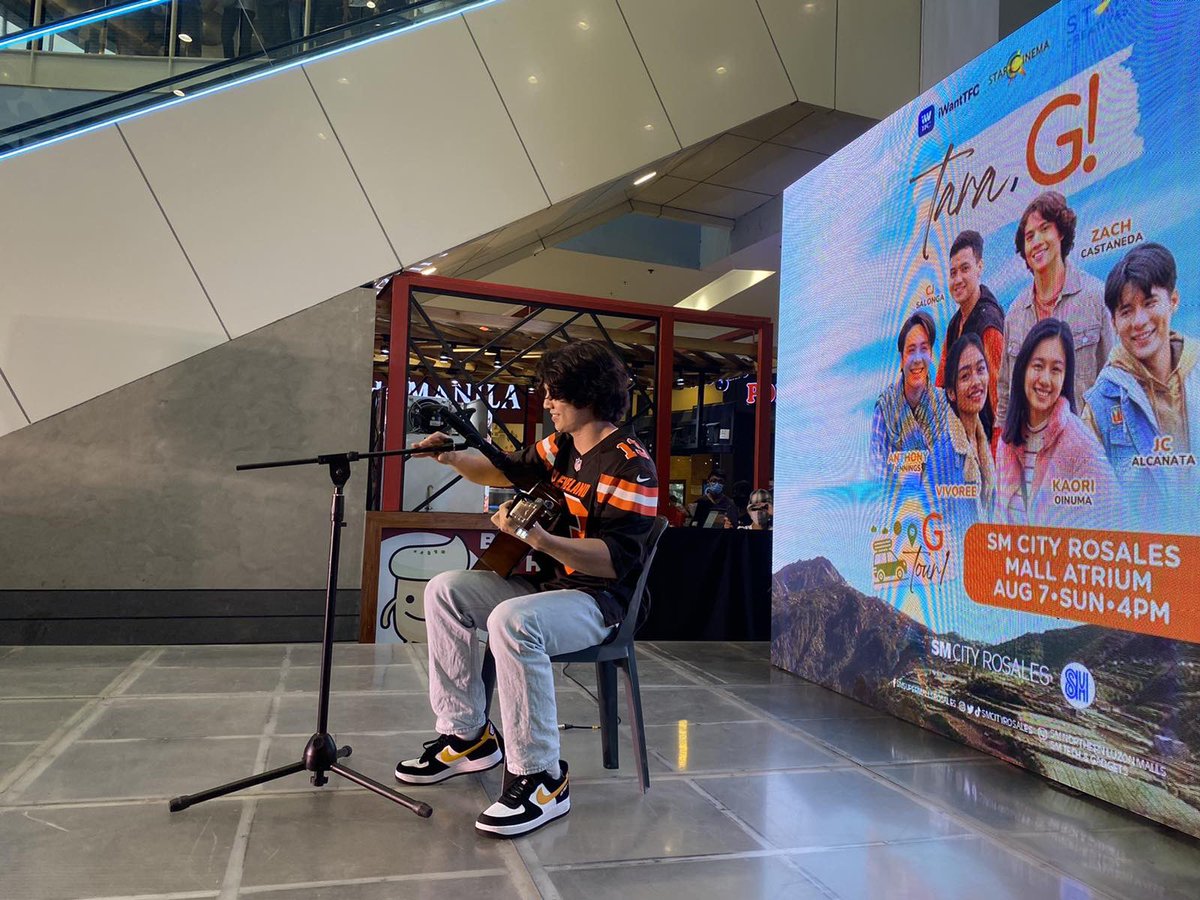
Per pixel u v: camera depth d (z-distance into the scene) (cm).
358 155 490
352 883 173
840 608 370
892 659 331
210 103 464
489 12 532
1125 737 227
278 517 464
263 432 463
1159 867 192
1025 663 264
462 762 240
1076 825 217
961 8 612
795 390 417
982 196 293
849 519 365
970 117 301
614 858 190
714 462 927
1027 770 261
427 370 524
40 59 437
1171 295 218
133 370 443
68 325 432
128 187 445
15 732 275
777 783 246
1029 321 268
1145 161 229
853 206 372
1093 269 244
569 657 226
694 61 582
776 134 664
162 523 446
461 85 518
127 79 452
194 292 454
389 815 212
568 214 611
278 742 272
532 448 249
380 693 346
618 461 223
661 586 507
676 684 382
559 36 547
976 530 289
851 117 633
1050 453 258
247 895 166
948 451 304
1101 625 237
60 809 209
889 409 340
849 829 212
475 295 525
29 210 428
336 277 479
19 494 425
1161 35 226
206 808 213
